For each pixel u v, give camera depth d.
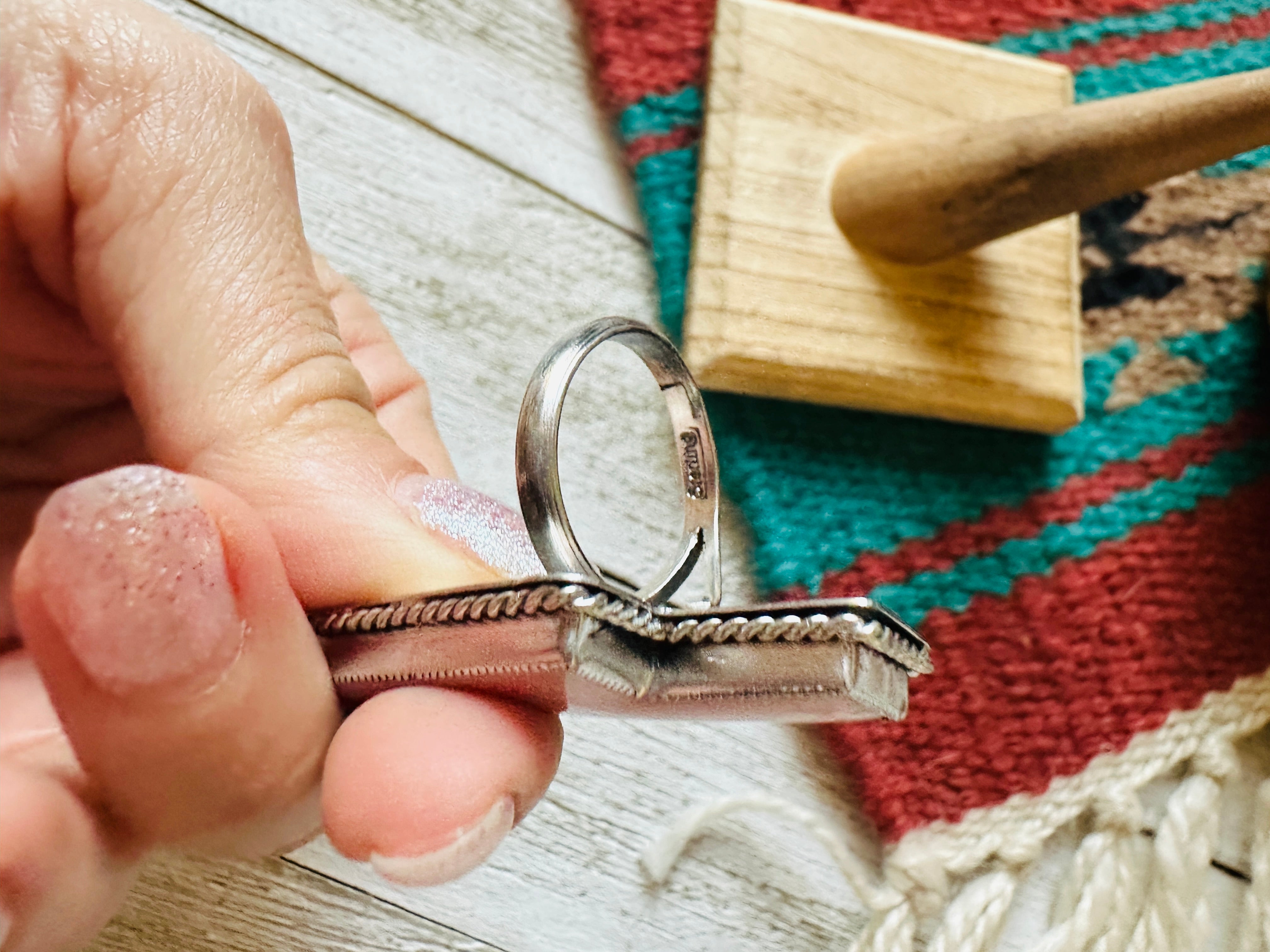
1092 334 0.18
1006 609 0.16
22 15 0.10
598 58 0.17
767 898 0.15
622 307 0.17
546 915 0.14
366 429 0.10
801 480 0.16
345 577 0.10
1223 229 0.18
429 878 0.09
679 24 0.17
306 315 0.10
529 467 0.09
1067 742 0.16
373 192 0.16
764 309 0.15
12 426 0.12
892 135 0.16
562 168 0.17
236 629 0.08
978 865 0.15
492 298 0.16
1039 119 0.14
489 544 0.10
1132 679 0.16
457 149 0.16
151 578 0.08
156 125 0.10
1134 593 0.17
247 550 0.08
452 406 0.16
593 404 0.16
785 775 0.15
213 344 0.10
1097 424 0.17
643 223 0.17
